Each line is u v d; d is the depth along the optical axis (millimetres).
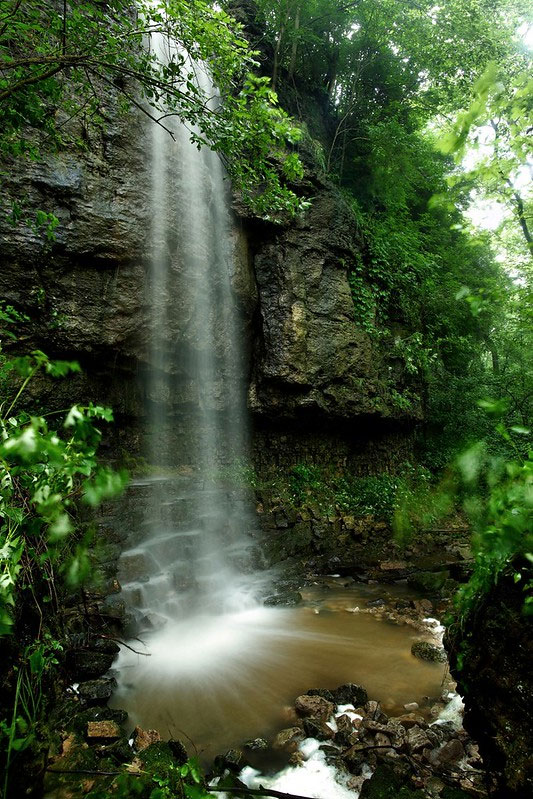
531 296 1756
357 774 3059
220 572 6539
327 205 9312
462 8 10344
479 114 1410
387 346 10961
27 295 6000
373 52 11438
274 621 5707
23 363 1260
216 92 7535
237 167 3814
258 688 4195
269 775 3080
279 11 9602
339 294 9484
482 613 2359
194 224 7875
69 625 4449
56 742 3014
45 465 1298
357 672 4500
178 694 4070
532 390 7082
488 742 2305
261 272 8836
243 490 8117
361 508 9211
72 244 6266
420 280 12445
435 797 2691
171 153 7559
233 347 8727
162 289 7480
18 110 3092
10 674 2738
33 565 3354
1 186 5688
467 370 14750
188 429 8484
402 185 11602
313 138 10953
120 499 6234
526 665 2111
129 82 6934
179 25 3281
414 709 3822
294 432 9430
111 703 3891
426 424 13203
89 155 6449
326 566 7684
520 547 1311
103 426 7328
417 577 6922
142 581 5590
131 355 7316
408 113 12688
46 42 3191
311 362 8852
